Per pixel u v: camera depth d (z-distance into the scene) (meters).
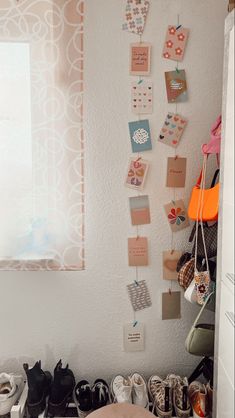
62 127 1.46
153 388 1.57
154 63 1.51
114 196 1.58
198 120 1.55
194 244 1.53
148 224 1.61
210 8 1.49
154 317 1.67
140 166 1.57
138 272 1.64
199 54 1.52
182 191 1.59
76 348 1.68
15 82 1.44
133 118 1.54
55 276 1.63
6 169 1.47
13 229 1.50
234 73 1.12
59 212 1.51
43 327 1.67
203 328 1.45
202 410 1.43
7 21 1.40
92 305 1.65
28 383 1.53
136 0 1.48
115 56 1.50
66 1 1.39
